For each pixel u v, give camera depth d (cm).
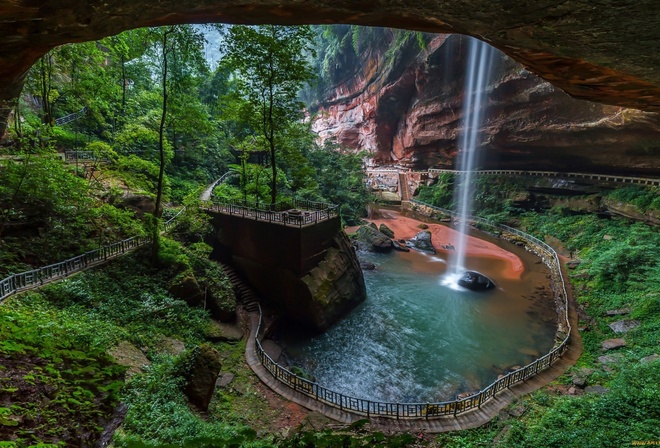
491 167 3522
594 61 412
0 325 408
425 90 3744
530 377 1127
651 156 2108
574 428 821
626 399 881
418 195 4134
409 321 1636
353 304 1739
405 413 1038
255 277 1656
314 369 1284
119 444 493
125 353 869
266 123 1817
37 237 1146
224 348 1205
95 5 349
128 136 1376
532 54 438
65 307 959
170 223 1705
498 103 2877
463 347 1430
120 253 1330
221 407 918
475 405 1005
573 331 1409
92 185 1391
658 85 441
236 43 1563
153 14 398
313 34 1655
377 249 2636
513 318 1653
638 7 302
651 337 1230
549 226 2603
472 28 415
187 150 2686
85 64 1848
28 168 1083
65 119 2230
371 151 4719
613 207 2230
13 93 550
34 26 361
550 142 2605
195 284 1326
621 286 1608
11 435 270
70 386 344
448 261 2450
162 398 750
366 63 4612
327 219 1652
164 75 1303
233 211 1769
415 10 393
